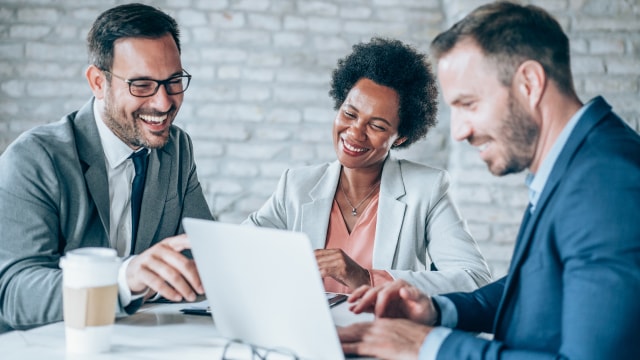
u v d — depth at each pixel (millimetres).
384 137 1683
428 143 3066
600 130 935
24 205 1337
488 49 980
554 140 988
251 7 2971
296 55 2998
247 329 1016
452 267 1625
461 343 946
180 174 1675
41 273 1237
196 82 2965
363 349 989
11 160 1368
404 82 1694
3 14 2863
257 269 935
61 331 1111
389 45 1733
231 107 2982
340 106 1800
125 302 1186
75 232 1408
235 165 2992
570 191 908
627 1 2953
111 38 1412
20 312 1222
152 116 1448
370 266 1698
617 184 873
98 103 1497
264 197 3006
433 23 3051
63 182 1401
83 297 982
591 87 2969
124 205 1545
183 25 2951
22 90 2885
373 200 1757
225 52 2969
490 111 993
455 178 2982
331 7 3006
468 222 2951
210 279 1021
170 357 984
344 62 1795
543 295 942
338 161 1784
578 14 2951
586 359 831
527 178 1072
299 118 3010
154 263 1155
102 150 1482
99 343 997
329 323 898
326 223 1739
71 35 2893
